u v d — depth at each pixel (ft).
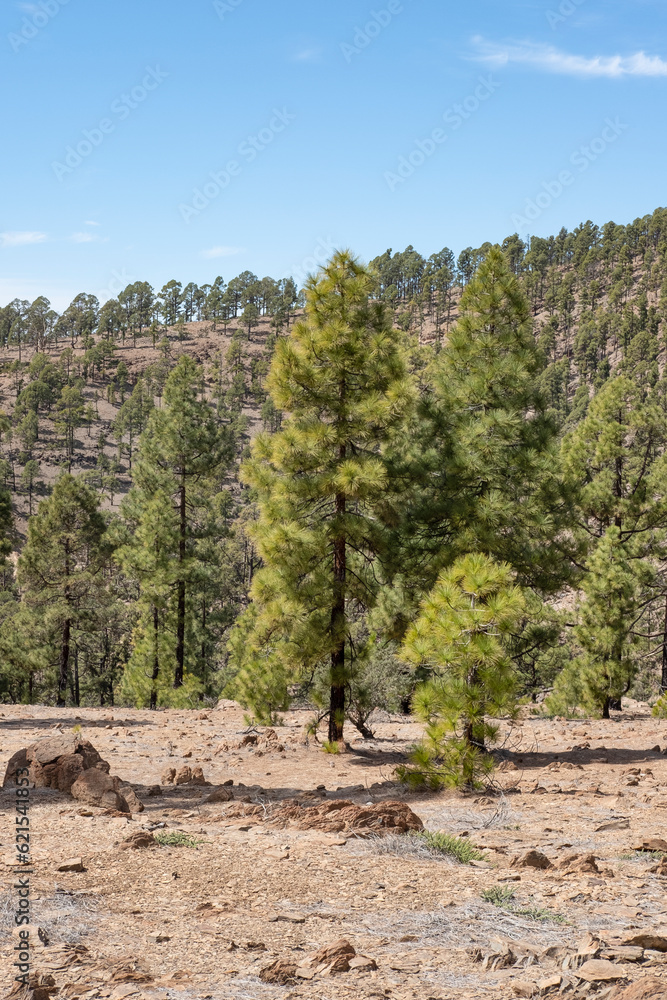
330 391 59.21
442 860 26.11
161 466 120.16
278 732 65.92
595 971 16.42
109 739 60.90
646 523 101.55
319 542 55.83
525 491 60.39
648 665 121.29
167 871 23.80
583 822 33.17
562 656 110.93
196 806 36.63
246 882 22.91
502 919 20.20
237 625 108.58
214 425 118.21
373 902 21.48
